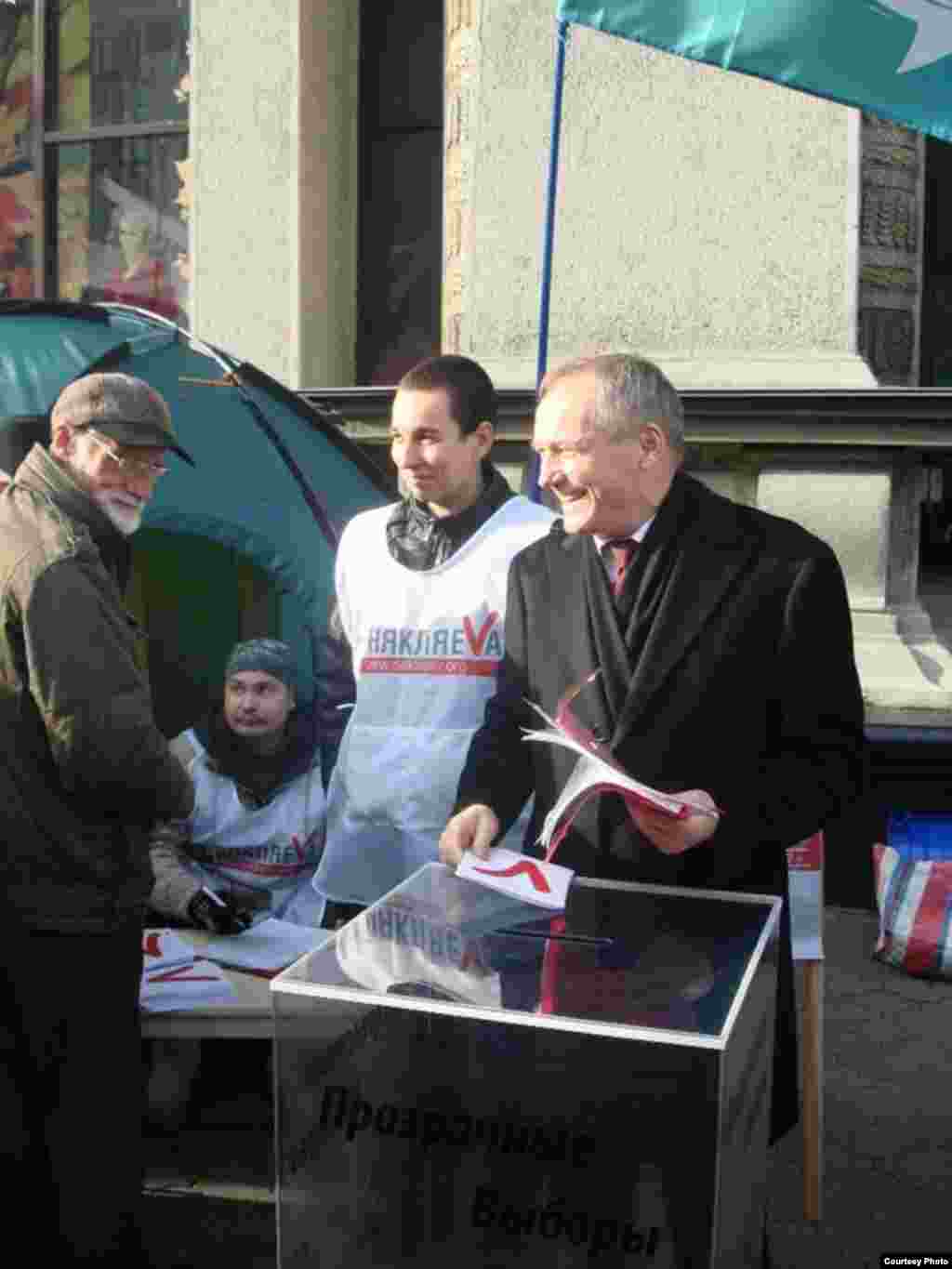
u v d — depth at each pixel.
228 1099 3.76
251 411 4.40
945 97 3.18
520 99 5.99
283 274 6.91
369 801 3.36
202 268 7.07
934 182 6.65
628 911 2.16
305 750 4.08
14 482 2.82
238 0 6.85
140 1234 2.87
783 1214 3.31
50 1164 2.79
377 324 7.15
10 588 2.69
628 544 2.44
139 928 2.85
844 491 5.56
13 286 7.76
